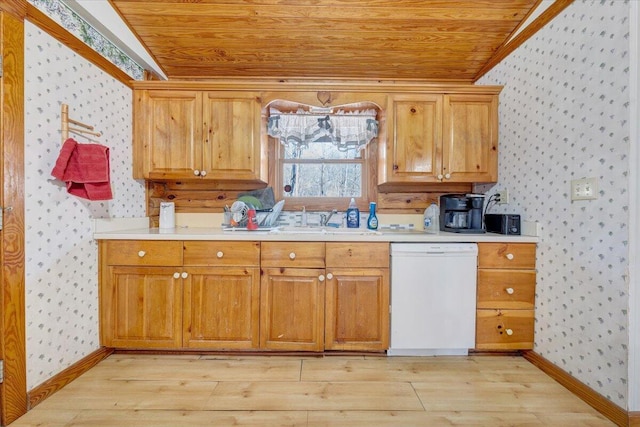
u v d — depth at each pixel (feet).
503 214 6.95
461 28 7.03
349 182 8.71
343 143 8.02
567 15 5.54
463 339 6.40
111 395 5.14
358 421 4.57
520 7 6.51
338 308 6.40
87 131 5.88
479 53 7.73
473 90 7.48
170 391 5.26
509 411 4.82
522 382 5.62
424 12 6.64
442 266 6.36
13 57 4.51
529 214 6.53
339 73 8.54
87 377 5.67
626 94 4.52
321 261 6.39
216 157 7.47
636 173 4.46
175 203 8.56
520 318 6.42
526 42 6.63
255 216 7.30
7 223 4.49
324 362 6.30
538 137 6.27
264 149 7.94
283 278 6.39
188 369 5.98
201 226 8.55
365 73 8.52
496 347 6.43
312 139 8.11
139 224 7.68
